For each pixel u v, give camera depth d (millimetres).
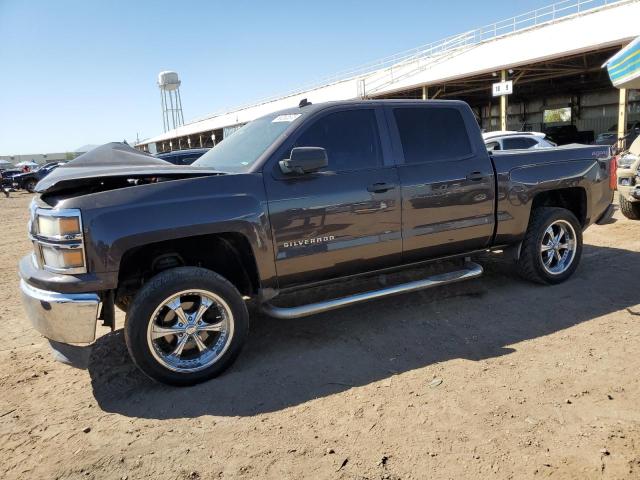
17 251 9570
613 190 5613
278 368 3637
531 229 4941
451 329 4172
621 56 9266
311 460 2572
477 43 28312
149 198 3283
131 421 3045
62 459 2697
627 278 5223
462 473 2408
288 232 3658
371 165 4039
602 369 3346
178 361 3412
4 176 33812
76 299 3125
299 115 3969
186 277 3322
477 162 4535
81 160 3816
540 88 35594
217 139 56406
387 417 2920
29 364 3977
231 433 2857
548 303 4633
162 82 79688
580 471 2379
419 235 4234
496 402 3008
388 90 27453
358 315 4590
